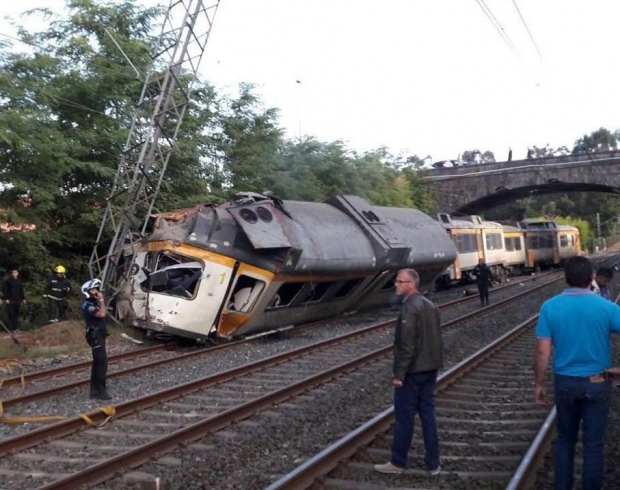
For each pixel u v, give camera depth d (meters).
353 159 37.41
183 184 24.25
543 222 55.22
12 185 18.91
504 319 21.97
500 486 6.77
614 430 8.58
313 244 17.78
